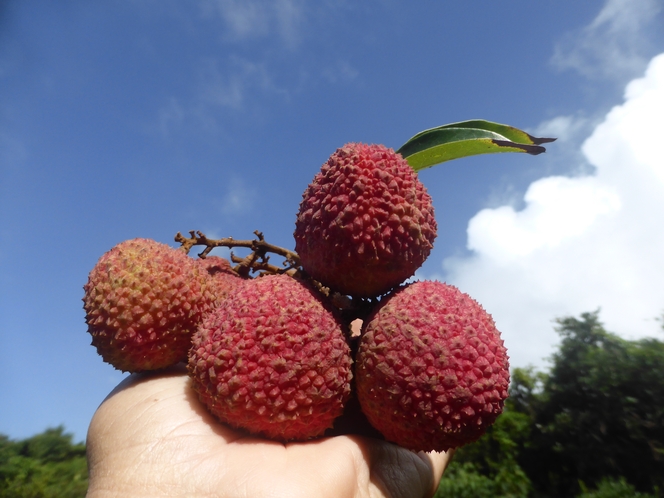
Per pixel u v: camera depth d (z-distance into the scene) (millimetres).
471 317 100
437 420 94
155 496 90
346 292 115
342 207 104
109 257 117
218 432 101
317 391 95
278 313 97
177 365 128
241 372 94
